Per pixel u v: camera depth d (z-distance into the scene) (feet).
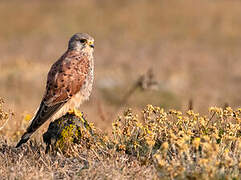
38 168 20.81
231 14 170.71
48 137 23.77
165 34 155.43
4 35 152.76
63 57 25.86
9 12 175.73
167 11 176.76
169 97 61.46
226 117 23.13
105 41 146.10
